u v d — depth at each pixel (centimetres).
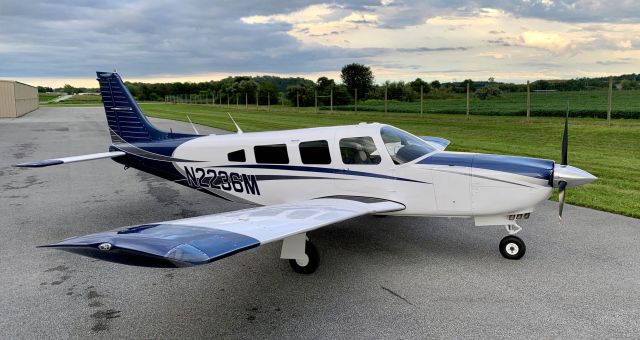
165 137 776
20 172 1215
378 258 565
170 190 995
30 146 1786
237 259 570
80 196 936
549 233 645
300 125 2564
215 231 385
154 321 416
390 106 4478
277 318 418
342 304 443
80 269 538
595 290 461
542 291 461
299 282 498
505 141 1571
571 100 4059
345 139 598
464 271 518
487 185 535
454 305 435
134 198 917
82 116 4197
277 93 7412
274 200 653
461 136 1748
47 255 586
